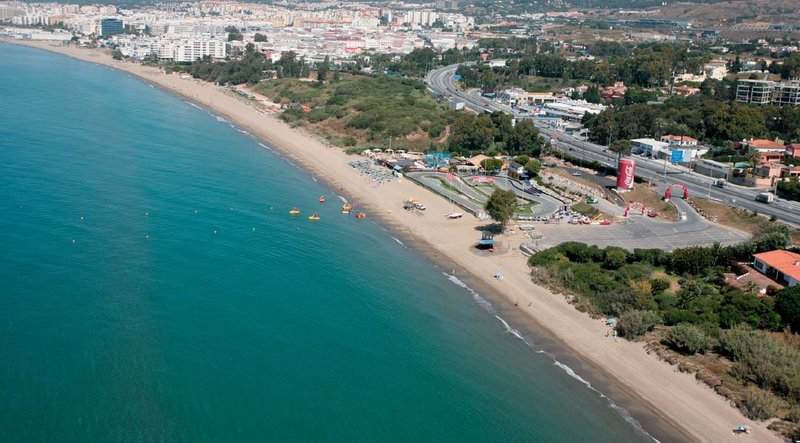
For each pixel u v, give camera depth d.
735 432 100.12
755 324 126.62
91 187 191.38
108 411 97.94
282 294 136.38
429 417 102.38
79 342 113.25
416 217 193.25
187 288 134.88
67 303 125.06
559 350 122.31
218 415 99.00
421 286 146.38
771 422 101.69
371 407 103.69
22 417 95.50
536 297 142.62
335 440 96.25
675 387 110.81
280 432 96.75
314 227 177.62
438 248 170.00
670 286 146.62
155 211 176.88
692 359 117.31
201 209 182.25
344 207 195.12
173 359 110.75
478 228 185.12
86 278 135.38
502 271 155.75
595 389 111.06
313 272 148.25
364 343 120.75
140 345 113.75
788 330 125.19
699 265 153.00
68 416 96.38
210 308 127.75
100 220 166.50
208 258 150.12
